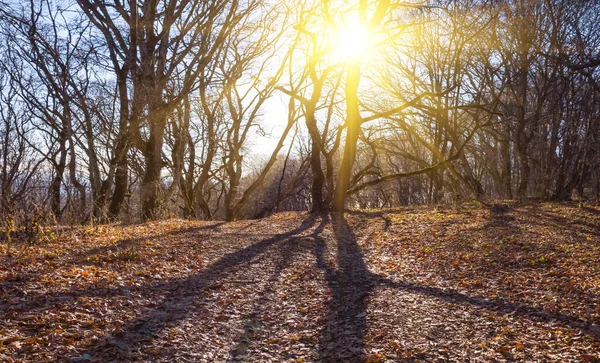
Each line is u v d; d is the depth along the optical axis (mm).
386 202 46500
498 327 5824
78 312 5738
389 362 4934
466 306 6715
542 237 11188
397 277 8680
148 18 18266
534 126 23047
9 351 4469
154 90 18703
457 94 26406
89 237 10938
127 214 19562
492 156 31875
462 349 5223
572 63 19141
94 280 7121
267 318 6449
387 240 12492
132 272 7973
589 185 25953
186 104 23891
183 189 26609
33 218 10227
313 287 8055
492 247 10422
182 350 5121
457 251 10375
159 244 10781
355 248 11828
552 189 21703
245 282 8234
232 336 5723
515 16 21062
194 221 17938
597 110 20297
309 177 39719
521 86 24859
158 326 5719
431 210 17781
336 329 6004
